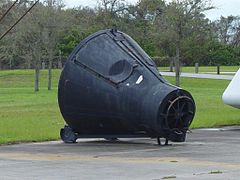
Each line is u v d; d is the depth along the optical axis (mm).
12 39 65312
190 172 13805
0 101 45531
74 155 17359
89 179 12961
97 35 21219
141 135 20109
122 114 19781
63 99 20891
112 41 21000
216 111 34969
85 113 20562
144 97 19375
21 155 17359
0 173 13852
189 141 21078
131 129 20062
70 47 83125
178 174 13516
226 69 88812
